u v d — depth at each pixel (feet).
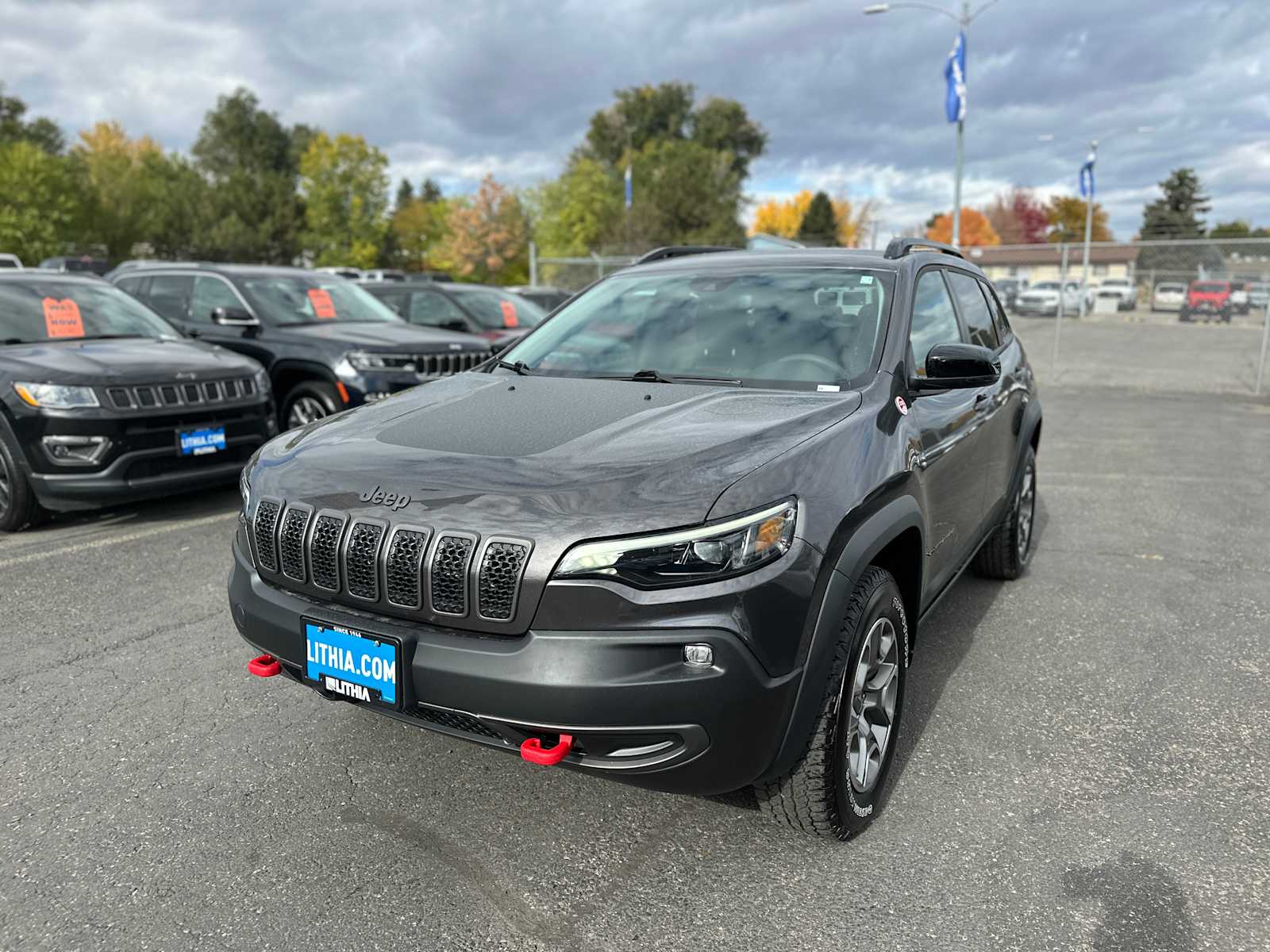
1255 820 8.98
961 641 13.76
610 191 211.20
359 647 7.63
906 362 10.29
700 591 6.93
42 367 18.12
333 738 10.49
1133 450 31.01
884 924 7.43
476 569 7.17
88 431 17.79
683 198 171.63
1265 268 136.26
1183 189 312.09
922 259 12.44
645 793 9.43
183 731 10.57
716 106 288.30
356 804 9.14
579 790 9.45
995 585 16.53
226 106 313.32
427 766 9.91
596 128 287.48
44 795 9.21
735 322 11.10
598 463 7.68
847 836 8.48
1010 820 8.97
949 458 10.81
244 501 8.98
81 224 173.17
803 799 7.96
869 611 8.28
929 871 8.14
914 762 10.12
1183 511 22.20
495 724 7.15
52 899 7.63
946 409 10.98
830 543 7.64
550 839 8.59
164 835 8.57
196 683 11.84
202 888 7.80
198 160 312.71
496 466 7.82
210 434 19.57
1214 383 51.96
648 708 6.88
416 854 8.32
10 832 8.57
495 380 10.91
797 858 8.33
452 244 202.39
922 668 12.75
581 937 7.26
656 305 11.90
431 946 7.12
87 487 17.98
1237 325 102.42
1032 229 302.45
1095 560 18.08
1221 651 13.38
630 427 8.54
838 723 7.84
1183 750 10.43
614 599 6.91
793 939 7.25
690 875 8.07
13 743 10.25
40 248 155.63
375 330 26.61
